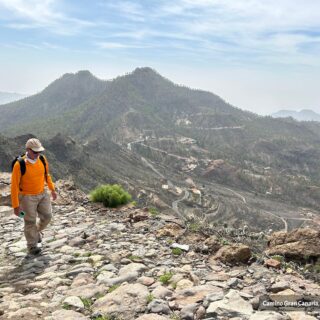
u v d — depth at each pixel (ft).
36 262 17.04
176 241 18.60
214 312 10.36
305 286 12.19
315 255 16.30
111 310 11.32
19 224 25.23
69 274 15.02
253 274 13.70
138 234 20.11
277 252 17.16
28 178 17.97
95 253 17.44
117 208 27.76
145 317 10.49
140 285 12.82
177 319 10.51
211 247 17.08
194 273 13.85
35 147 17.99
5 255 18.69
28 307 12.02
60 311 11.54
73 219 24.85
